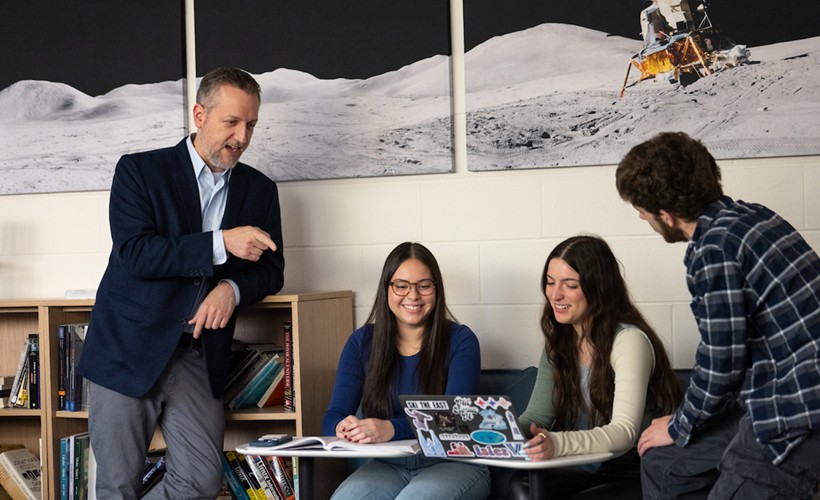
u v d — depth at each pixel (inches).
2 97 131.5
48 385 113.9
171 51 127.9
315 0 123.6
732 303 70.3
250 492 112.1
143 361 100.1
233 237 99.8
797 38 110.1
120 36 129.3
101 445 101.7
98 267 129.9
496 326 118.5
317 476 107.3
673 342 113.9
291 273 124.7
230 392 113.4
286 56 124.3
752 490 70.2
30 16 131.8
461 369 98.0
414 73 120.4
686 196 73.6
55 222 131.1
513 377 110.7
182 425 104.3
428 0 120.1
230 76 103.1
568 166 116.0
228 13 126.3
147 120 128.3
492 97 118.1
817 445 68.6
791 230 72.4
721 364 71.2
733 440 73.2
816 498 101.6
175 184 104.5
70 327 114.3
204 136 104.0
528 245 117.6
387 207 121.9
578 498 86.0
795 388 68.4
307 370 108.7
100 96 129.6
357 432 89.1
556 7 116.4
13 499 120.5
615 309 93.1
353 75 122.3
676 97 113.2
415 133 120.3
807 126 109.8
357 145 122.0
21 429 130.3
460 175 119.8
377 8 121.7
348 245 123.0
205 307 101.3
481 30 118.6
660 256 114.2
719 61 112.0
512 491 88.6
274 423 122.0
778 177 111.3
